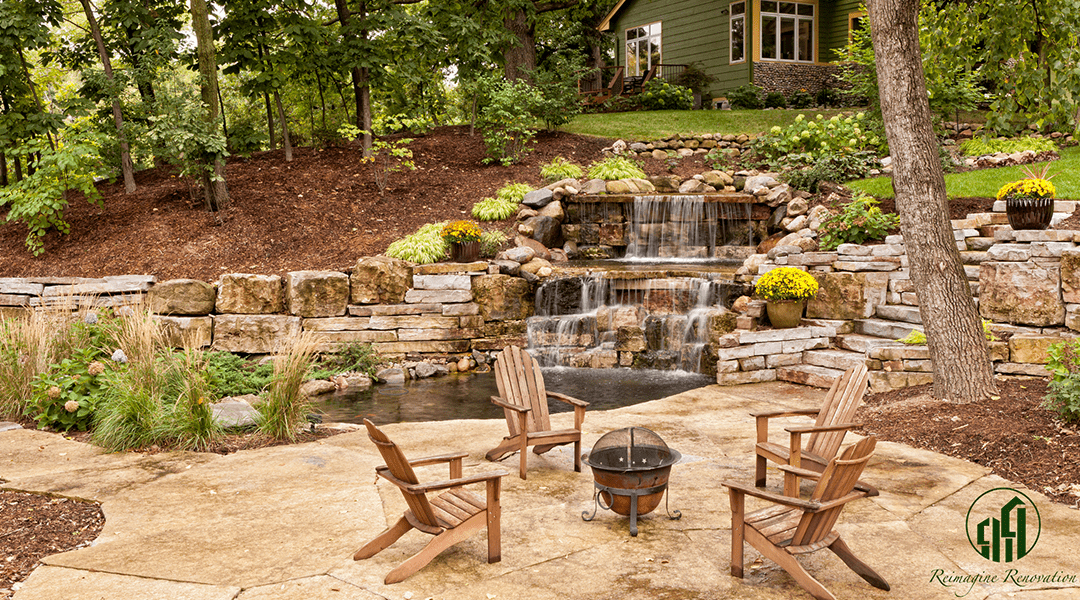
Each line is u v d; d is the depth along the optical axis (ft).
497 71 61.26
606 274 36.01
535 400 19.20
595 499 14.75
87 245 36.47
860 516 14.71
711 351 31.50
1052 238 25.81
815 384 28.02
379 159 48.26
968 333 21.66
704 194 43.37
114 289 32.42
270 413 21.68
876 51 21.58
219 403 23.65
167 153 37.76
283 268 35.27
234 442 21.02
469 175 47.57
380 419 25.11
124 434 20.29
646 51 86.58
